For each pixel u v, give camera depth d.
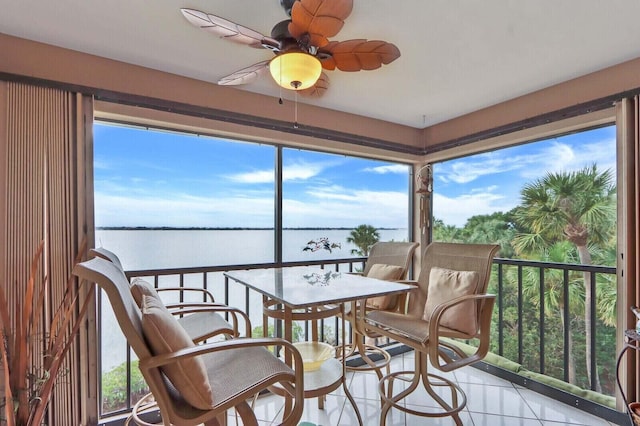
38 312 1.66
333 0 1.25
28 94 1.89
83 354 1.96
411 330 1.95
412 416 2.22
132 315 1.06
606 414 2.15
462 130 3.29
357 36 1.89
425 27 1.81
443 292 2.17
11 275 1.82
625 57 2.11
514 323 3.09
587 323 2.61
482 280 2.08
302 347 2.12
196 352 1.04
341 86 2.59
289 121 2.87
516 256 3.06
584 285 2.64
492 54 2.10
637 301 1.99
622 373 2.07
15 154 1.85
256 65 1.81
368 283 1.96
